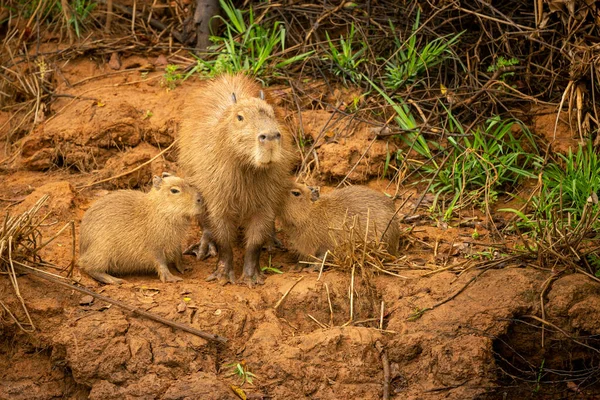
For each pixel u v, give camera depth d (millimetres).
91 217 11375
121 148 14680
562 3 14219
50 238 12227
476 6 15773
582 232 11891
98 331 10422
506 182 14219
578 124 13805
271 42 15578
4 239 10906
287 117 14805
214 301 10969
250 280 11547
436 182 14078
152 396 10133
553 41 14750
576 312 10812
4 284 10852
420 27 15266
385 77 15461
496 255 12180
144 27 17344
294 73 15797
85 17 17391
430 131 14523
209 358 10477
